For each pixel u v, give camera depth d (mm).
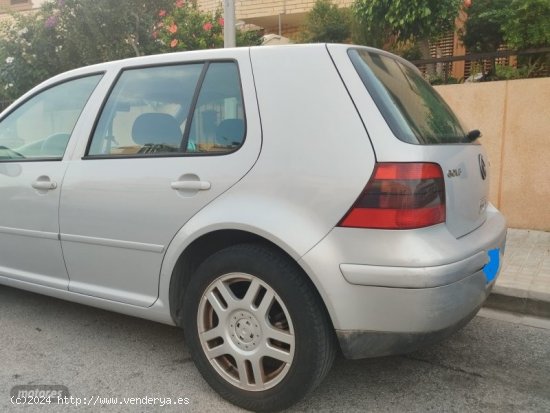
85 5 6562
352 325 2320
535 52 5652
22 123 3709
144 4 6922
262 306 2500
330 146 2381
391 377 2998
